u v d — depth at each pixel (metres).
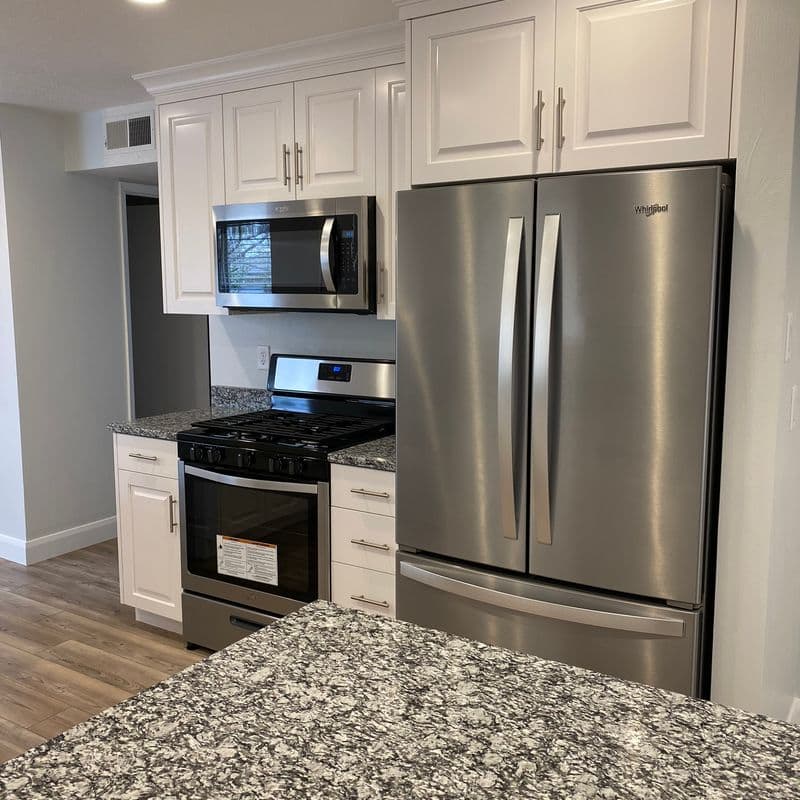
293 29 2.75
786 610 2.32
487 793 0.85
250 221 3.11
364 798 0.84
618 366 2.02
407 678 1.12
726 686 2.09
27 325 4.09
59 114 4.14
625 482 2.05
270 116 3.09
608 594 2.14
